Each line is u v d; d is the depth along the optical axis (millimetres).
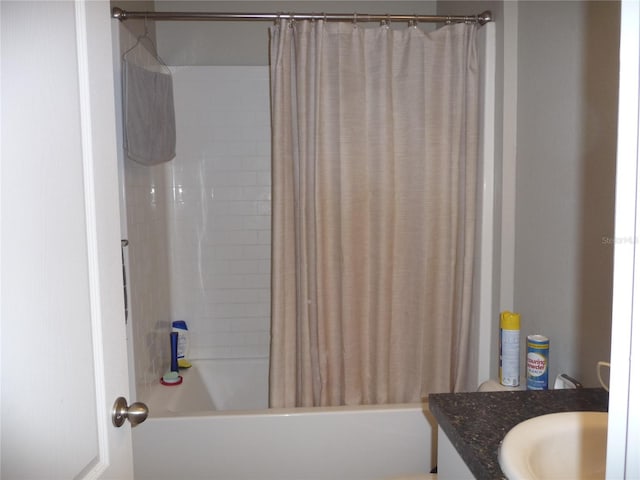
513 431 906
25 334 653
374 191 1960
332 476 1870
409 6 2719
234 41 2713
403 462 1880
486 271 2004
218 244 2816
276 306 1925
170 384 2379
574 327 1531
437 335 2037
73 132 769
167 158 2260
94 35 833
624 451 480
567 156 1560
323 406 1953
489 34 1948
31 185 665
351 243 1950
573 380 1403
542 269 1714
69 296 755
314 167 1908
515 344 1662
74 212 771
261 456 1854
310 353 2006
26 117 655
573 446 942
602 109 1382
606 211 1369
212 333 2844
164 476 1836
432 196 1980
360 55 1899
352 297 1982
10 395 627
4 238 616
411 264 2023
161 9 2684
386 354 2010
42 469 688
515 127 1893
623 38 464
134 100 1890
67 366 748
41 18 689
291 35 1913
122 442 923
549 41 1653
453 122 1967
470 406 1112
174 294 2816
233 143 2775
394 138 1969
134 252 2104
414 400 2051
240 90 2752
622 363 479
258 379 2762
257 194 2803
